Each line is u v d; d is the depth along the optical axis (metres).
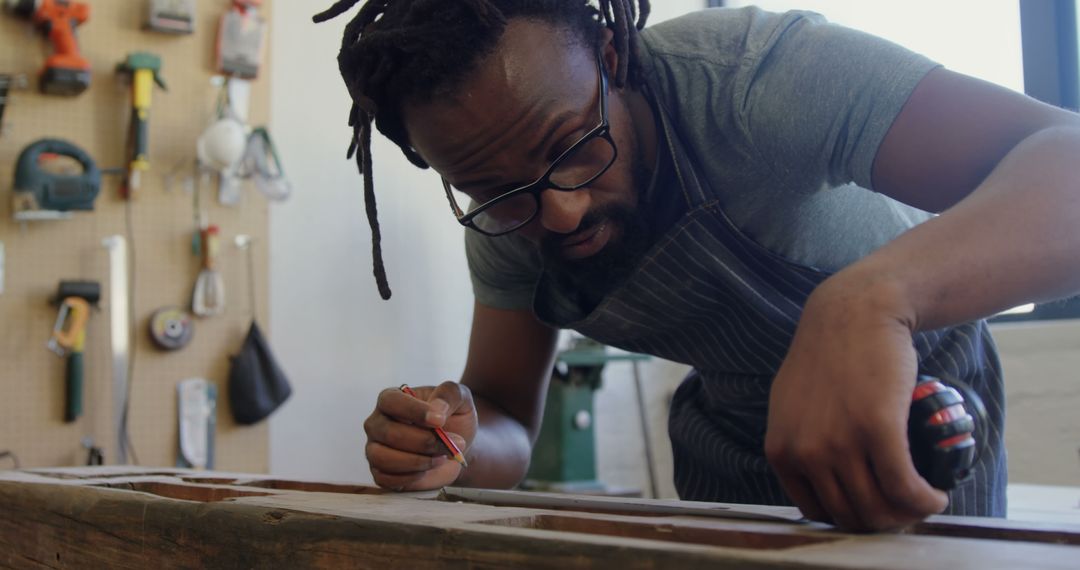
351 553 0.63
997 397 1.19
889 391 0.59
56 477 1.15
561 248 1.04
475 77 0.89
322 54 2.86
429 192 3.05
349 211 2.88
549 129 0.91
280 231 2.74
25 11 2.27
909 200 0.86
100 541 0.85
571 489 2.79
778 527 0.65
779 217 1.02
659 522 0.67
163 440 2.43
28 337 2.28
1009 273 0.65
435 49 0.88
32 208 2.23
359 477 2.85
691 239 1.04
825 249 1.07
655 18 3.46
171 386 2.45
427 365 3.01
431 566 0.58
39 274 2.30
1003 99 0.79
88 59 2.38
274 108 2.76
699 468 1.37
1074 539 0.61
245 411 2.50
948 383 0.75
